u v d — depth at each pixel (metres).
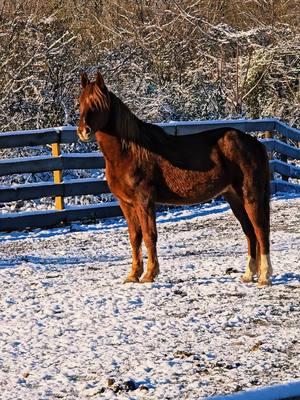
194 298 11.14
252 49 31.14
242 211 12.23
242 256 14.06
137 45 28.52
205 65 29.89
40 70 23.77
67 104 23.72
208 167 12.01
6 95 22.80
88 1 31.80
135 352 8.95
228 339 9.33
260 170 12.05
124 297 11.23
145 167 11.94
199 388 7.83
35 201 19.62
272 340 9.25
